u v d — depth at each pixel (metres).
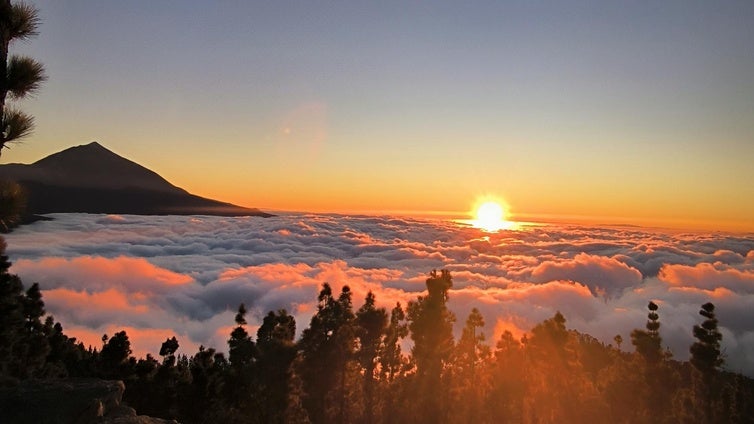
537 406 27.94
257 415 22.62
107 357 28.19
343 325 24.00
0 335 29.14
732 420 27.91
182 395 27.62
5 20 11.72
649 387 30.70
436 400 26.55
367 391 26.02
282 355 21.23
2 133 11.37
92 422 14.80
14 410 14.77
